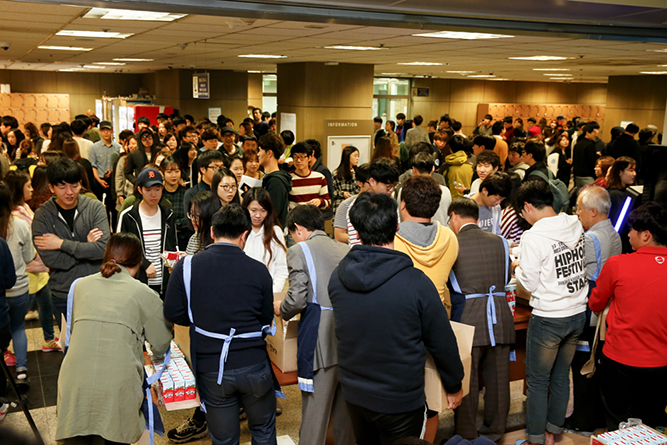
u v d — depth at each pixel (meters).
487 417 3.20
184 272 2.48
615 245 3.30
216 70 15.64
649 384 2.90
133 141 6.98
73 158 6.55
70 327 2.60
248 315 2.54
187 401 2.64
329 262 2.72
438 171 6.21
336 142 10.33
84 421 2.43
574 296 3.04
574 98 22.72
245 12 3.94
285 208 4.86
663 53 8.48
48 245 3.45
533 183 3.12
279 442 3.16
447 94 20.41
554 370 3.23
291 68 11.40
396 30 6.13
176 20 5.82
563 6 4.36
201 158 4.54
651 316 2.80
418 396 2.25
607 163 5.68
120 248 2.60
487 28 4.75
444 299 2.97
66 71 19.78
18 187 4.33
